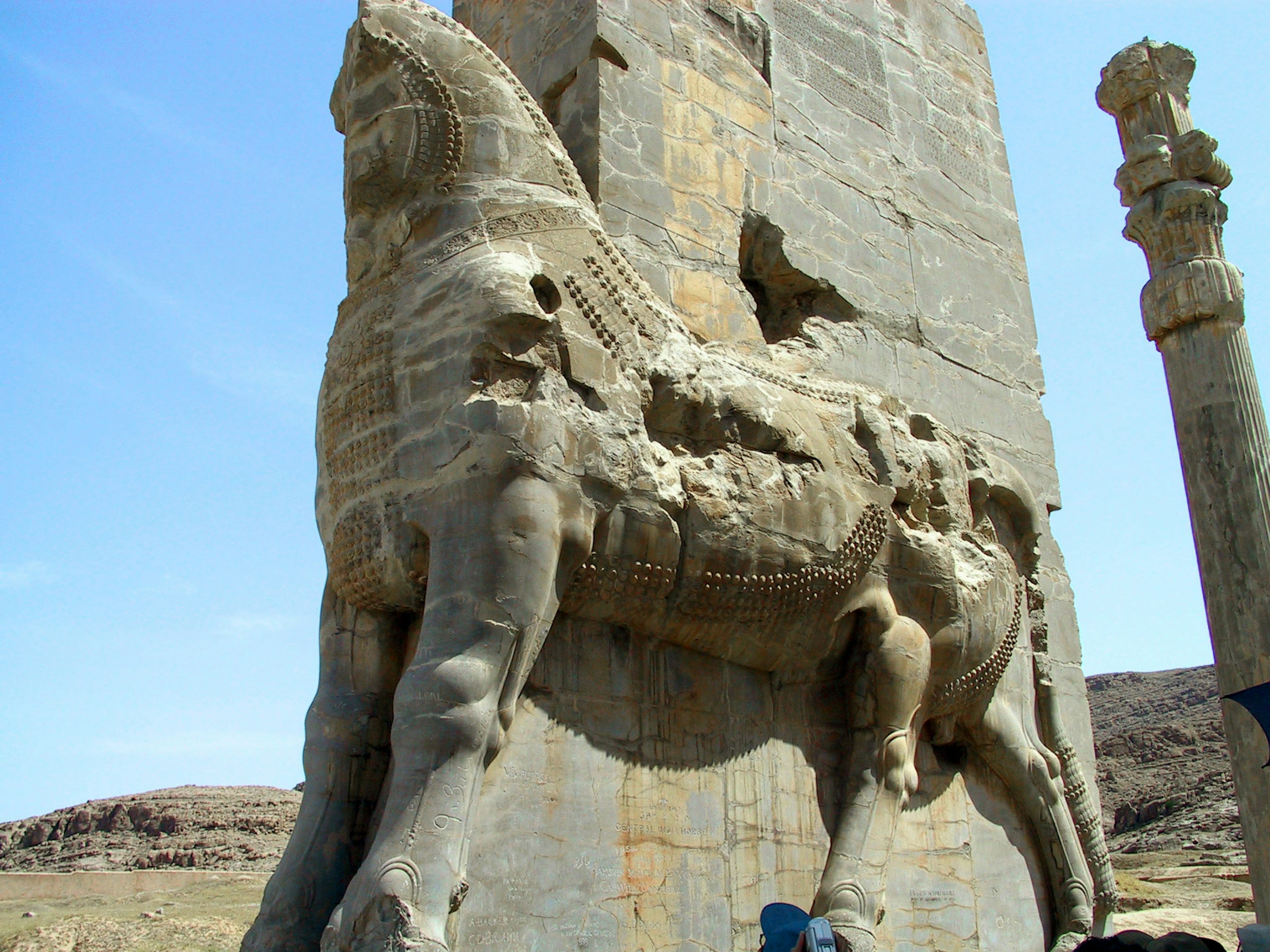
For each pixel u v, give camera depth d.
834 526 5.95
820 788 6.12
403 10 5.33
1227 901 16.91
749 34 7.78
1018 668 7.49
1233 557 8.51
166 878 22.72
